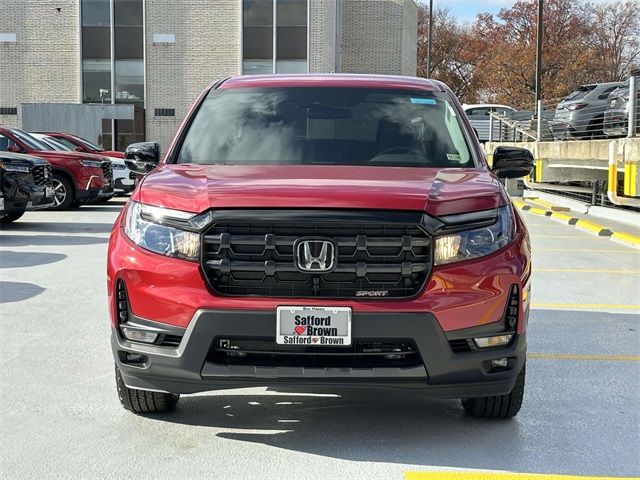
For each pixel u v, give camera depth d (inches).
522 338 159.9
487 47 2659.9
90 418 179.5
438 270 151.9
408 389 153.6
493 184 172.2
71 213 655.8
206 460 156.8
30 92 1312.7
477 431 174.2
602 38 2664.9
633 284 363.9
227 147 196.7
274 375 149.9
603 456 161.6
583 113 750.5
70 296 315.3
